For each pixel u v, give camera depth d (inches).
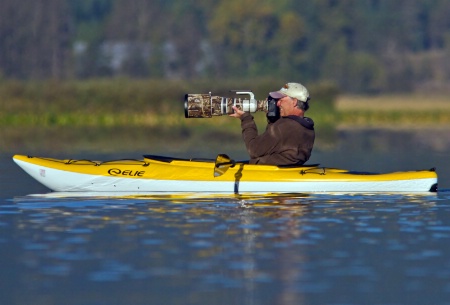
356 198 1339.8
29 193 1421.0
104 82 4724.4
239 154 2319.1
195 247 1005.2
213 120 4015.8
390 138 3115.2
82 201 1325.0
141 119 4311.0
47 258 958.4
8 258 957.2
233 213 1211.2
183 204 1286.9
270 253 978.1
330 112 4662.9
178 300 818.8
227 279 880.9
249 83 4913.9
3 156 2192.4
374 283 869.2
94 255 970.1
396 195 1370.6
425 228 1114.1
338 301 820.0
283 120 1391.5
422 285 863.7
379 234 1079.0
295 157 1397.6
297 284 866.1
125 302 814.5
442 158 2180.1
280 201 1309.1
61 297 826.2
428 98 7273.6
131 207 1263.5
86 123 4247.0
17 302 813.2
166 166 1416.1
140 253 978.7
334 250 996.6
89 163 1430.9
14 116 4247.0
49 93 4404.5
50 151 2373.3
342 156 2258.9
